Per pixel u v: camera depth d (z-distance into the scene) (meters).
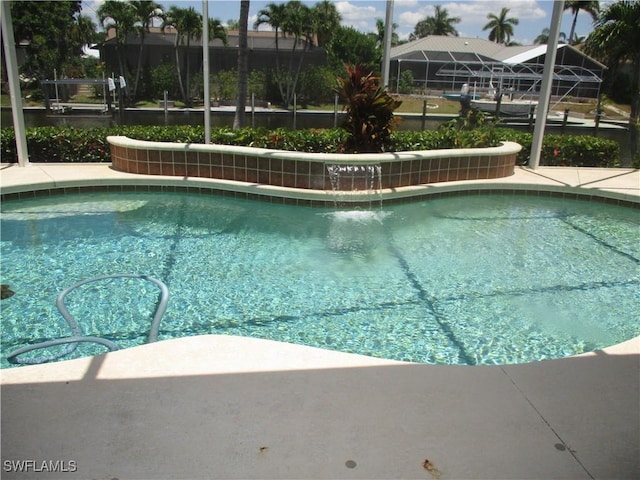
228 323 3.93
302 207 7.27
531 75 25.38
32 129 8.99
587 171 9.30
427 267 5.12
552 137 10.06
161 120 21.95
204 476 1.81
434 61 33.25
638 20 20.56
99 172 8.08
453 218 6.91
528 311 4.22
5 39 7.72
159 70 29.28
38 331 3.74
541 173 9.03
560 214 7.22
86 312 4.05
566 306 4.32
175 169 7.96
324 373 2.48
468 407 2.25
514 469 1.89
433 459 1.93
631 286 4.75
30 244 5.52
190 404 2.21
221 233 6.05
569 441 2.05
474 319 4.07
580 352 3.63
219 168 7.87
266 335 3.77
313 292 4.50
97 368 2.46
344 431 2.07
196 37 29.20
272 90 30.34
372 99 7.86
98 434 2.00
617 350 2.80
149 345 2.70
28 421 2.07
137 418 2.11
